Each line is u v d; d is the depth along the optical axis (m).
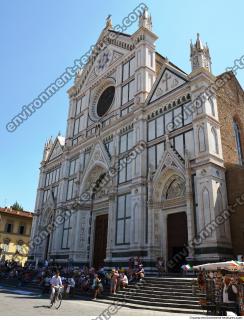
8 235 69.12
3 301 19.11
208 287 15.70
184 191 26.42
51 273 32.53
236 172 24.42
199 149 25.34
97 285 23.14
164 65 32.88
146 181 30.08
